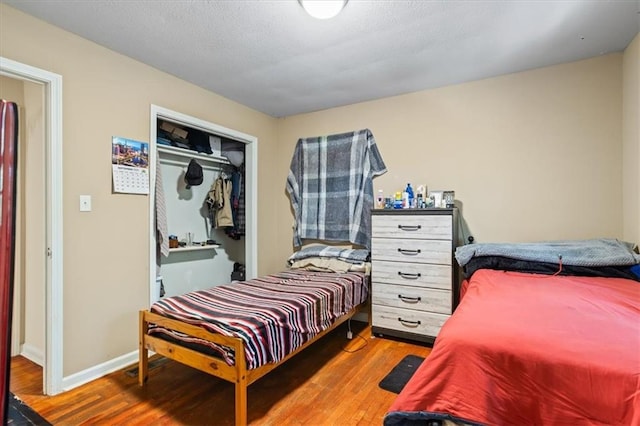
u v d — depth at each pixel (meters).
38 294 2.38
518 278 2.04
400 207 3.02
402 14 1.93
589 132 2.50
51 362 2.00
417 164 3.19
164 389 2.07
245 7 1.87
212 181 4.02
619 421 0.84
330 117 3.69
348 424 1.73
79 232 2.15
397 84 3.01
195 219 3.82
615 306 1.39
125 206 2.43
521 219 2.74
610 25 2.06
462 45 2.30
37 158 2.32
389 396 1.99
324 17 1.87
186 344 1.92
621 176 2.40
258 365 1.73
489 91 2.87
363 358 2.53
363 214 3.39
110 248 2.33
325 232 3.61
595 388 0.88
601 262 2.07
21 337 2.52
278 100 3.42
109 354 2.31
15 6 1.86
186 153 3.41
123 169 2.41
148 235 2.59
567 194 2.58
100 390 2.05
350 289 2.79
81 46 2.18
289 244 3.97
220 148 3.88
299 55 2.45
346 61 2.55
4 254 0.34
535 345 1.01
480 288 1.80
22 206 2.48
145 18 1.98
